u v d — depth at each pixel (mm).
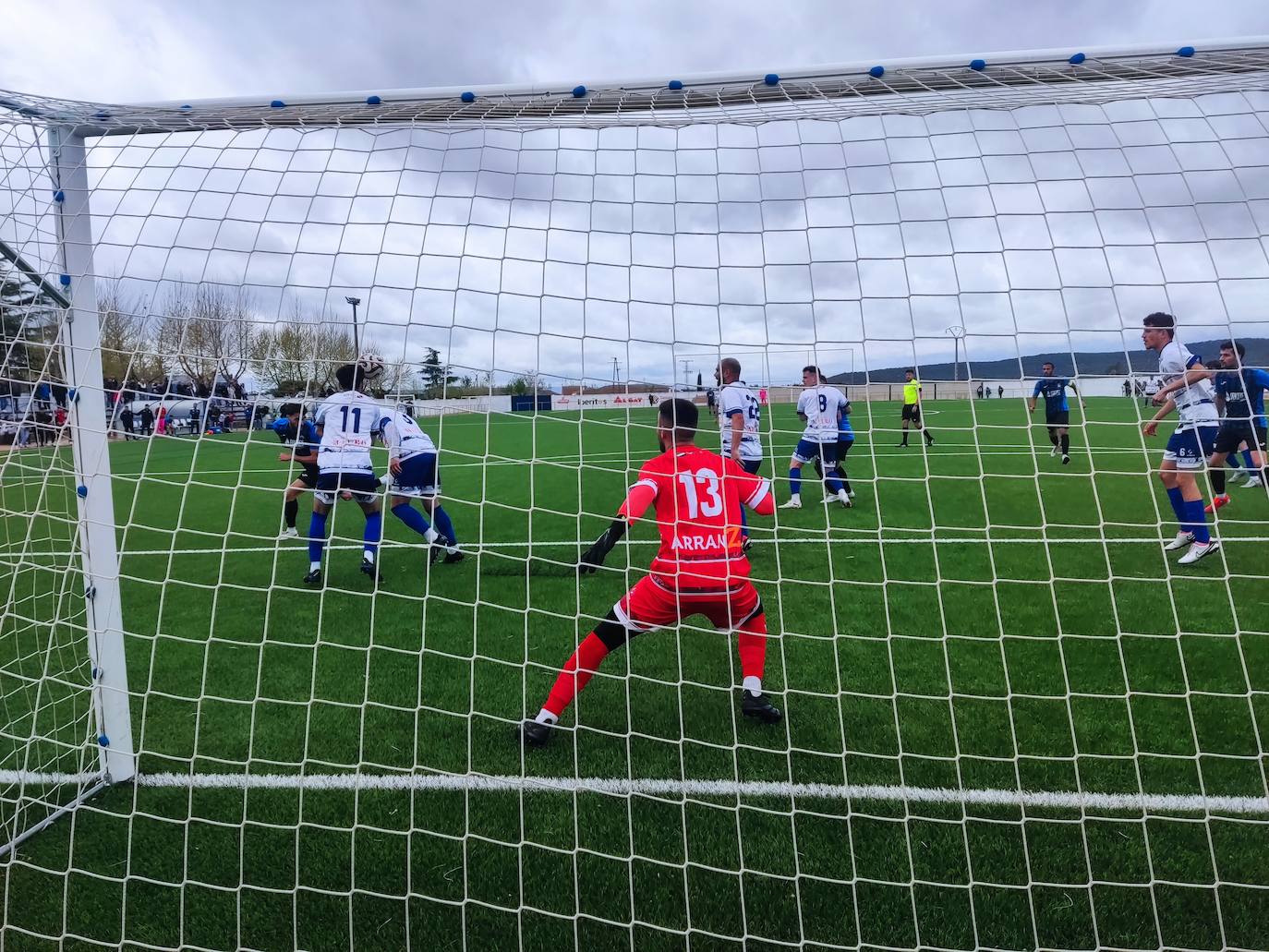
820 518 6723
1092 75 2662
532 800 2320
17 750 2580
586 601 4469
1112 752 2541
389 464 4816
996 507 7090
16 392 2422
